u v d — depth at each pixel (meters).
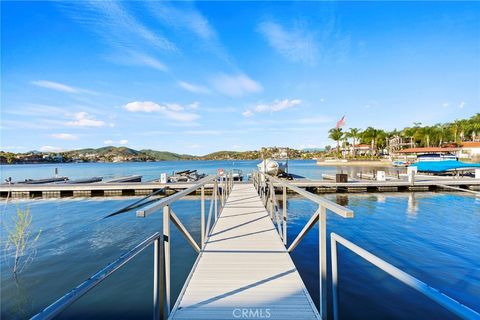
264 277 2.96
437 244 6.17
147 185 15.09
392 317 3.52
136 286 4.33
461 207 10.43
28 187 14.69
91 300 3.93
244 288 2.72
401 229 7.39
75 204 12.30
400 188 15.09
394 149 58.59
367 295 4.03
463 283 4.39
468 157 37.38
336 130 57.72
